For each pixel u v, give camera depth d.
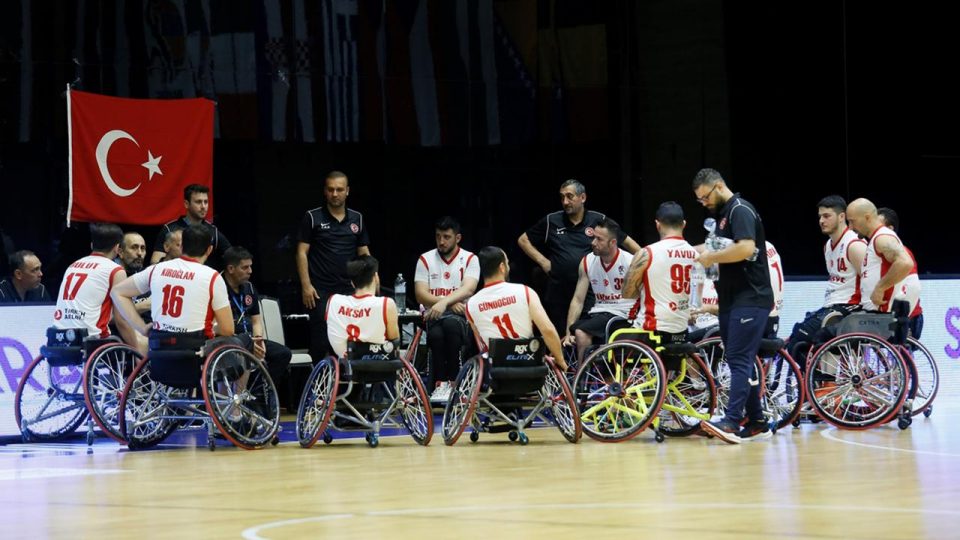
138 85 26.34
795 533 9.02
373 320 17.53
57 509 11.33
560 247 22.83
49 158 25.80
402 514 10.45
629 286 17.77
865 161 31.61
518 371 17.38
